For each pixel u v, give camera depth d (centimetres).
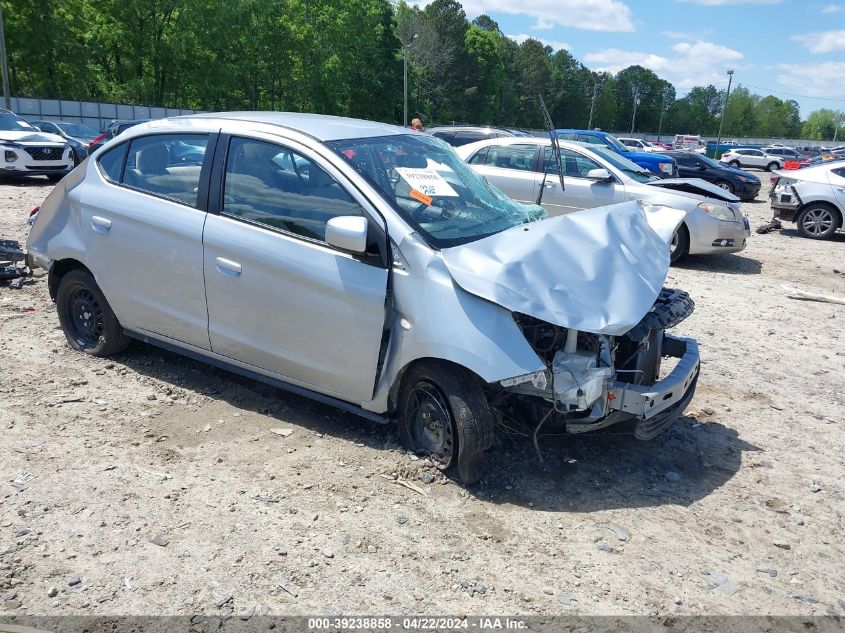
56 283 566
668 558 351
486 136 1576
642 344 417
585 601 317
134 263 492
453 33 8606
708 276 1036
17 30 4425
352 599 309
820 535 378
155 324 498
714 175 2230
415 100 7831
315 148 425
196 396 500
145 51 4934
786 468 450
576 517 381
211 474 400
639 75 14575
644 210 517
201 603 302
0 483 379
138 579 314
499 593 319
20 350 563
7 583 307
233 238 441
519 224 447
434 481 403
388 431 457
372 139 457
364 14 6256
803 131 17788
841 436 501
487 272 366
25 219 1159
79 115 4269
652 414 385
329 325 411
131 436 439
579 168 1089
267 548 339
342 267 403
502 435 459
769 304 874
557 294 364
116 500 370
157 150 492
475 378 383
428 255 383
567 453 449
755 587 333
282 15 5534
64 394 489
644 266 414
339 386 423
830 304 887
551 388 375
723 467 446
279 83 5906
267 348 443
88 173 527
